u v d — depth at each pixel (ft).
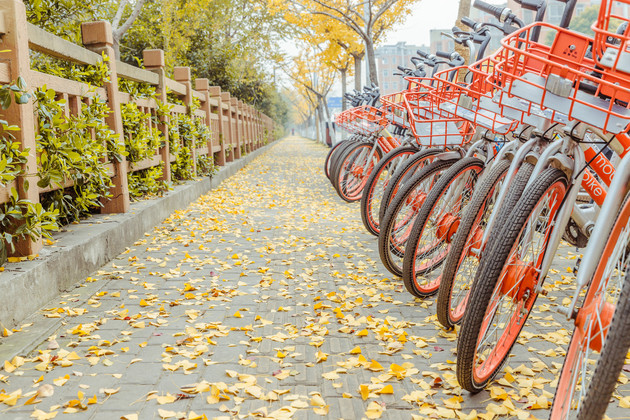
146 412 6.98
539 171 6.99
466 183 10.53
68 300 11.21
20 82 10.61
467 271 9.57
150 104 21.56
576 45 6.19
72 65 15.98
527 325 10.03
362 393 7.35
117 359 8.55
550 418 5.72
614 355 4.31
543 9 8.18
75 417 6.82
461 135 11.85
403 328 9.96
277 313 10.82
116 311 10.67
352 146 24.54
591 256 5.51
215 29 54.13
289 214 22.74
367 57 41.91
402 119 16.67
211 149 33.19
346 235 18.35
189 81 28.07
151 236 17.66
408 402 7.28
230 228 19.67
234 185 33.83
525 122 7.80
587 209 10.26
